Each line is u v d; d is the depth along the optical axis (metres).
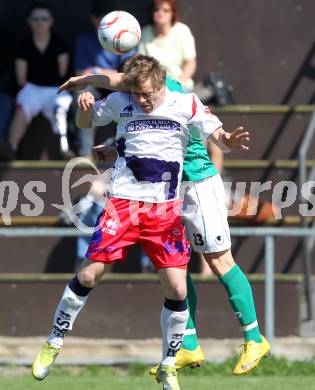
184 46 39.31
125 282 35.47
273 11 43.38
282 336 34.97
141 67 22.59
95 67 40.72
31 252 38.91
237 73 43.38
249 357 24.27
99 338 35.38
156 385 28.72
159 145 22.95
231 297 24.42
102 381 29.75
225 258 24.52
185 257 23.17
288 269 38.81
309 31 43.41
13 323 35.69
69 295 23.16
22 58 41.34
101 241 22.92
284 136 41.19
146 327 35.41
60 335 23.50
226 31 43.31
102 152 24.89
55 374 32.62
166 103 23.05
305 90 43.41
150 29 39.59
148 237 22.98
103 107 23.30
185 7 43.16
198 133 23.34
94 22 41.12
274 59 43.38
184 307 23.41
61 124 40.00
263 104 43.44
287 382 29.23
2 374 32.41
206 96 40.53
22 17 44.38
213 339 35.03
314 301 37.41
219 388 27.75
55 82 41.34
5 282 35.75
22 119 40.88
